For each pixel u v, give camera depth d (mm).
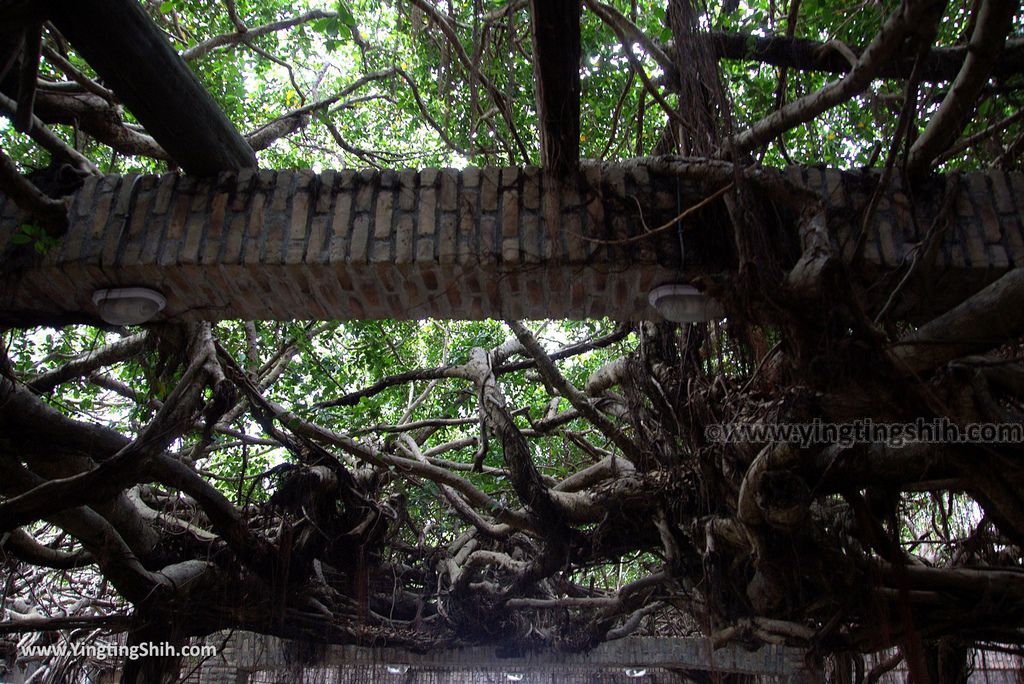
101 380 8664
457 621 9250
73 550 8773
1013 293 3516
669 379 6172
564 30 3975
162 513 7977
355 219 5074
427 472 7641
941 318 3797
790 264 4535
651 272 4922
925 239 4133
